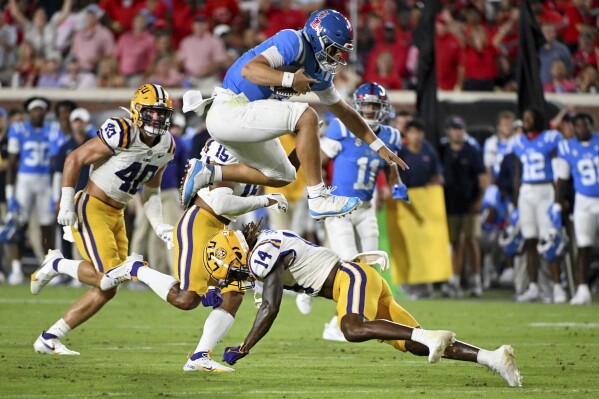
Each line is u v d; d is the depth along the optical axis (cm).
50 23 5416
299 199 4062
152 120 2006
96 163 2077
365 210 2644
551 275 3916
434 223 3828
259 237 1783
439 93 4766
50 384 1647
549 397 1560
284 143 2352
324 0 5369
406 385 1698
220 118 1722
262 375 1812
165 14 5381
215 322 1869
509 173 4134
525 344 2408
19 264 4344
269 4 5284
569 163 3769
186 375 1788
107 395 1535
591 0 5150
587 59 4947
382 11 5262
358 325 1677
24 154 4303
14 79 5234
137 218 4109
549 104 4528
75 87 5172
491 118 4591
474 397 1555
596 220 3753
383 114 2603
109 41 5266
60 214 2030
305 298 2586
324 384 1702
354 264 1764
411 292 4062
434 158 3862
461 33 4928
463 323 2953
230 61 5081
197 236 1900
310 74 1752
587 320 3078
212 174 1834
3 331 2531
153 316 3081
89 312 2094
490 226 4472
